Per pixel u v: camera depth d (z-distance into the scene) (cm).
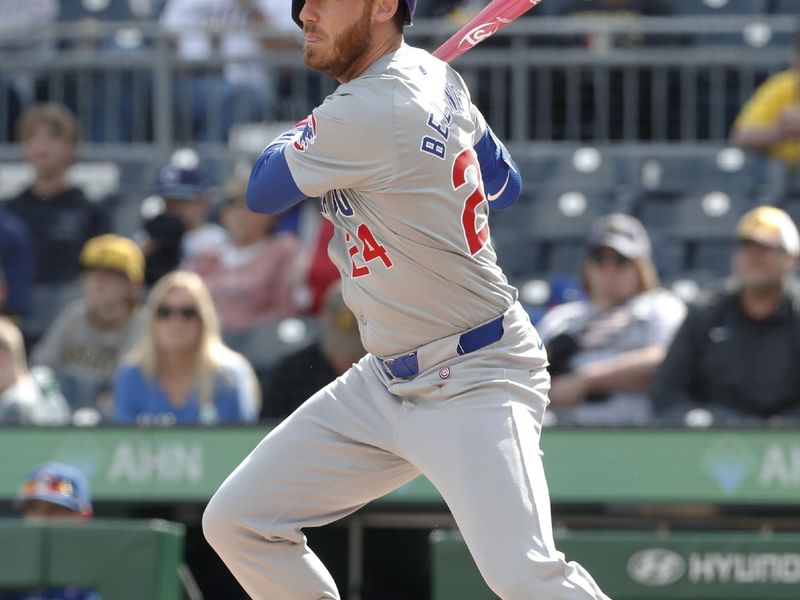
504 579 1100
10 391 2222
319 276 2555
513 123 3050
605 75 3034
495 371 1144
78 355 2420
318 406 1213
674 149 3025
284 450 1206
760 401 2153
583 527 2120
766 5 3203
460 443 1128
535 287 2688
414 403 1166
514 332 1161
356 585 2239
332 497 1216
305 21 1139
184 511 2205
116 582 1647
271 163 1148
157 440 2100
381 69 1116
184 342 2183
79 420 2253
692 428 2039
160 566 1648
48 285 2752
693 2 3180
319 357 2192
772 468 2031
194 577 2267
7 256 2694
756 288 2152
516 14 1225
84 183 3084
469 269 1133
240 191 2620
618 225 2359
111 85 3128
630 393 2248
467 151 1129
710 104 3038
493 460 1118
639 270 2319
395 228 1118
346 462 1205
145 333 2205
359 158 1101
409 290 1136
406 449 1166
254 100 3116
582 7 3128
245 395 2216
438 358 1149
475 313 1146
